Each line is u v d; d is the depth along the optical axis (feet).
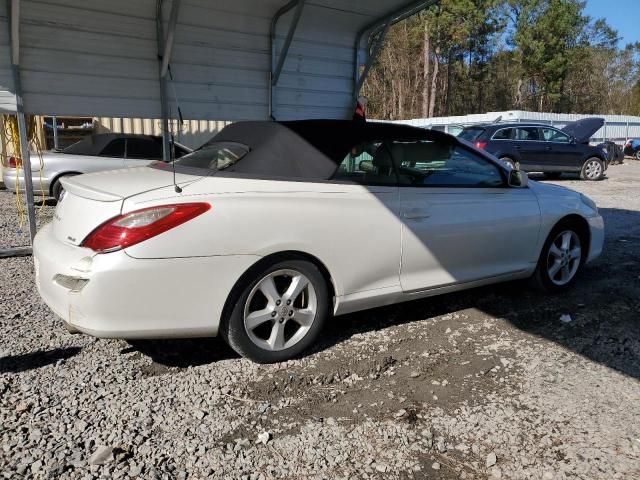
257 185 10.55
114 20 19.24
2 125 22.74
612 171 62.85
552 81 165.37
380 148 12.35
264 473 7.81
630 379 10.68
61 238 10.32
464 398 9.93
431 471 7.94
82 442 8.38
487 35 153.38
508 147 48.06
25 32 17.66
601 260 20.01
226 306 10.25
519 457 8.25
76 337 12.20
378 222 11.79
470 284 13.78
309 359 11.34
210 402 9.63
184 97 21.31
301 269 10.93
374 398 9.91
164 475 7.68
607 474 7.88
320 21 23.70
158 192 9.78
